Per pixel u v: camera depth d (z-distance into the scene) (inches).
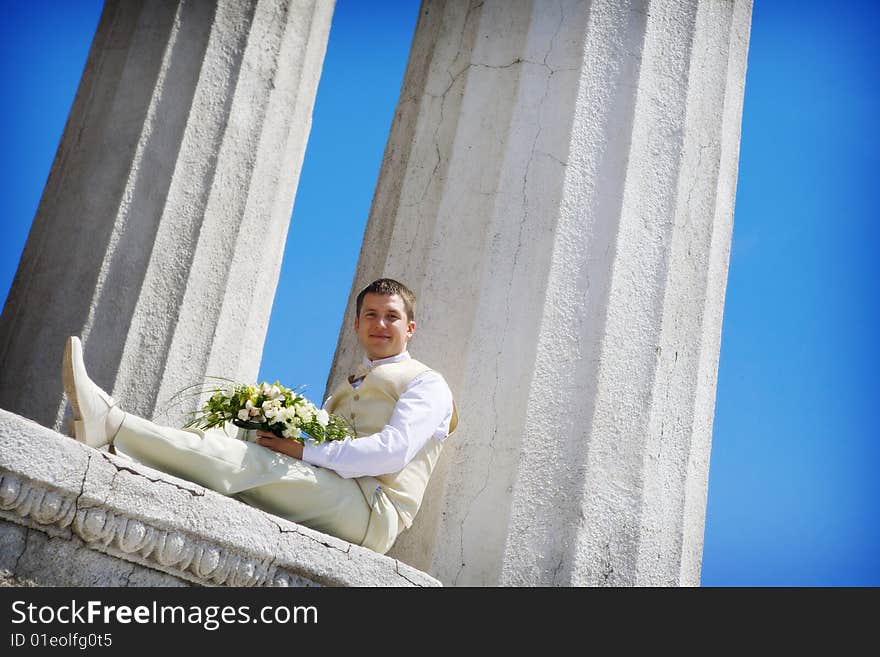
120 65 277.6
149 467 172.6
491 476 220.4
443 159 252.8
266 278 272.2
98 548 161.8
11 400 249.9
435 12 277.0
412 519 199.6
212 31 273.1
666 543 225.8
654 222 243.0
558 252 233.9
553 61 251.3
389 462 192.4
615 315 232.5
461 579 213.9
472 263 237.8
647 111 249.6
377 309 213.3
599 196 240.2
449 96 259.9
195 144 264.1
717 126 260.1
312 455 188.4
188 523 166.9
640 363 232.4
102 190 262.4
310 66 286.8
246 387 190.1
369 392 206.1
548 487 219.3
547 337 228.2
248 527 172.6
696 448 243.1
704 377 249.3
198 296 256.1
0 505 153.2
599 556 216.7
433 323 235.3
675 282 242.1
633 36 254.5
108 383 243.6
